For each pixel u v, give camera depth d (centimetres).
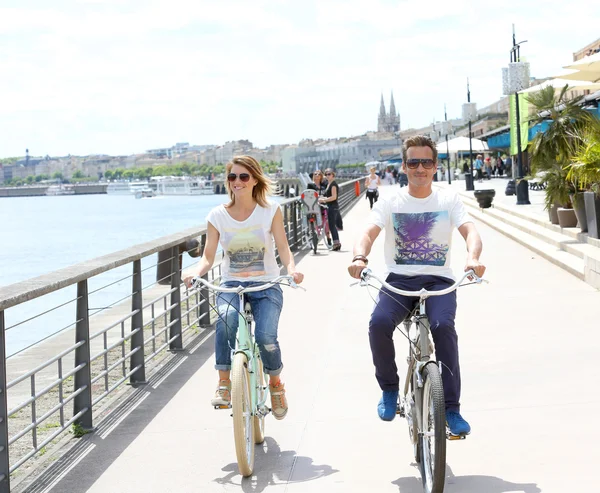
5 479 452
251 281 507
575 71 1770
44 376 820
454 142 5644
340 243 1805
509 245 1642
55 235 5828
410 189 459
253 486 458
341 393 636
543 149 1639
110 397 679
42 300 1825
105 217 9194
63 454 534
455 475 452
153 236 5281
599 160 1275
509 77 2691
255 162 500
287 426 564
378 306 455
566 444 488
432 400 399
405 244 457
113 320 1109
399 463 480
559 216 1553
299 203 2030
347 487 448
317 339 845
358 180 4966
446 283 455
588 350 712
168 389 690
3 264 3706
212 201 16200
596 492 416
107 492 461
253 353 492
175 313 860
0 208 16200
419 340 430
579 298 967
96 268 581
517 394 596
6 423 454
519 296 1009
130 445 544
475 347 754
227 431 564
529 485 430
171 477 480
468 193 3984
